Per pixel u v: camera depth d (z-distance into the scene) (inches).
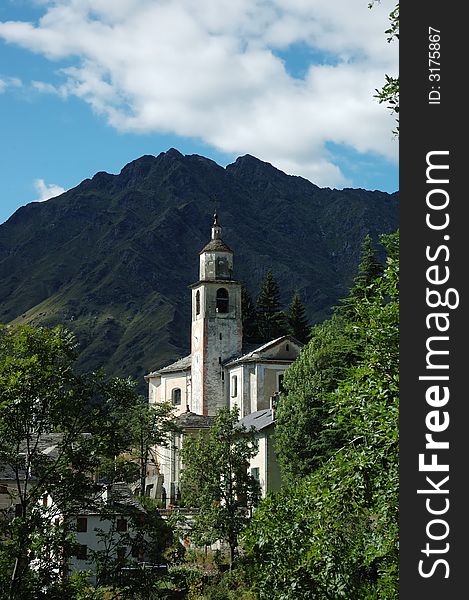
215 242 3393.2
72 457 1074.7
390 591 657.6
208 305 3319.4
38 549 981.2
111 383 1129.4
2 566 982.4
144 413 2610.7
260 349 3080.7
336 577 714.8
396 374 674.2
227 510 1846.7
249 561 1674.5
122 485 1881.2
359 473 671.1
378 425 669.9
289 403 2118.6
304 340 3983.8
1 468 1111.6
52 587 995.9
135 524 1116.5
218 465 1910.7
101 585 1051.3
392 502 652.1
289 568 744.3
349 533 743.7
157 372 3858.3
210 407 3262.8
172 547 1512.1
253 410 3036.4
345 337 2085.4
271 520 778.2
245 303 3978.8
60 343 1105.4
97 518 1768.0
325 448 2030.0
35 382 1060.5
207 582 1701.5
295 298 4065.0
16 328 1104.2
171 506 2726.4
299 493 788.0
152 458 3073.3
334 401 720.3
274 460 2268.7
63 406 1077.8
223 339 3312.0
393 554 667.4
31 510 1039.6
